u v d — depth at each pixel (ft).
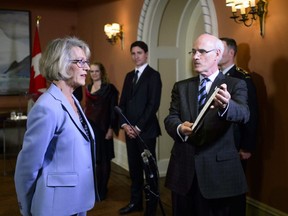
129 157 9.77
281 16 7.61
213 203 5.65
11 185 12.73
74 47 4.44
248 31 8.55
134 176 9.84
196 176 5.52
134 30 14.03
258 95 8.38
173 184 5.81
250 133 7.55
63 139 4.26
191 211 5.93
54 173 4.23
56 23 19.79
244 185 5.63
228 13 9.12
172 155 6.04
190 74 13.71
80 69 4.45
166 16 12.91
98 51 17.89
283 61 7.63
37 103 4.18
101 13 17.19
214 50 5.62
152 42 13.00
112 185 12.56
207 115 5.45
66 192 4.23
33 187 4.30
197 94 5.77
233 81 5.63
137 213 9.86
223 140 5.51
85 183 4.43
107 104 10.79
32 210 4.30
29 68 19.10
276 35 7.77
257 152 8.49
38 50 16.33
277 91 7.83
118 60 15.66
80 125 4.49
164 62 13.37
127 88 9.94
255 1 8.20
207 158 5.44
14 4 18.62
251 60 8.52
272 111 8.00
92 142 4.70
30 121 4.14
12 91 18.76
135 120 9.47
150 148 9.46
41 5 19.27
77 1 20.06
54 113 4.13
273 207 8.13
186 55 13.75
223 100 4.67
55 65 4.36
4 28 18.40
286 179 7.73
